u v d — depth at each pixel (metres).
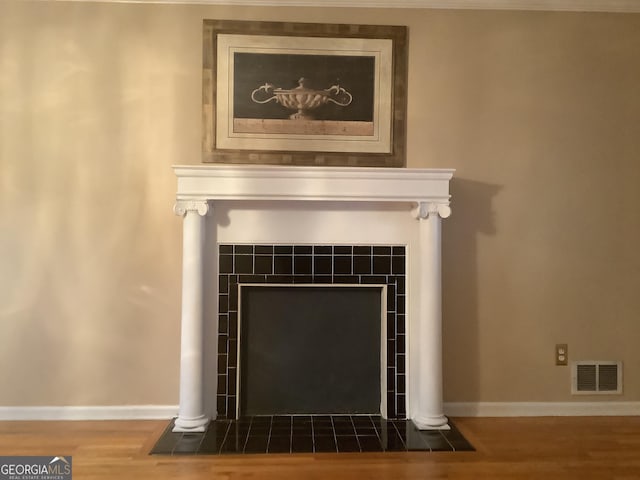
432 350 2.83
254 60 2.94
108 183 2.92
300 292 3.01
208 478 2.24
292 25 2.95
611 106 3.01
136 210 2.93
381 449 2.54
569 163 3.02
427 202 2.83
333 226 2.95
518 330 3.02
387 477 2.26
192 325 2.78
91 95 2.92
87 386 2.93
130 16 2.93
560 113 3.02
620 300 3.03
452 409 3.01
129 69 2.93
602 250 3.03
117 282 2.93
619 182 3.02
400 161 2.98
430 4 2.98
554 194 3.02
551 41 3.02
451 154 3.00
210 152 2.93
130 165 2.93
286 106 2.95
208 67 2.92
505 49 3.01
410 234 2.96
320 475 2.27
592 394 3.03
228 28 2.93
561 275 3.03
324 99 2.96
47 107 2.90
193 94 2.95
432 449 2.54
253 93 2.94
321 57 2.96
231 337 2.92
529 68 3.02
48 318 2.91
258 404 3.00
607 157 3.02
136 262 2.94
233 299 2.93
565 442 2.65
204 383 2.88
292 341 3.01
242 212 2.92
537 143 3.02
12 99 2.89
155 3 2.93
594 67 3.02
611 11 3.01
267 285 2.94
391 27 2.97
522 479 2.25
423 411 2.84
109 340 2.94
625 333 3.03
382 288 3.01
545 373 3.03
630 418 2.99
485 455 2.49
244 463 2.39
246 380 3.00
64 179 2.91
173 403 2.96
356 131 2.97
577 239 3.02
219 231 2.92
